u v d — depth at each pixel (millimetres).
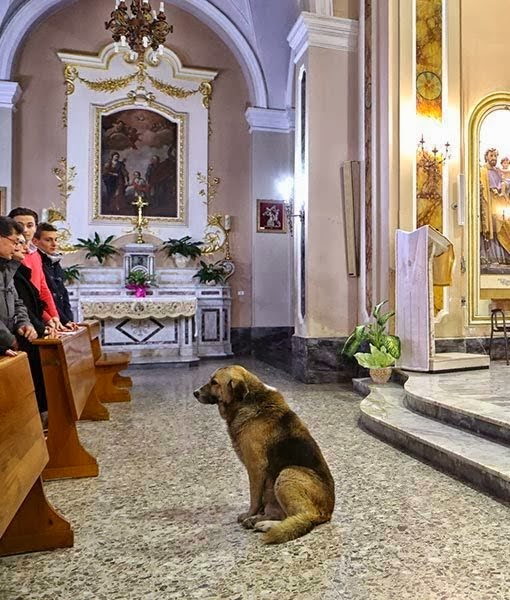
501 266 6797
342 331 6566
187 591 1878
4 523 1622
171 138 9312
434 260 5695
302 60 6852
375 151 6281
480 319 6660
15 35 8375
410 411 4355
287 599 1821
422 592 1865
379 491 2893
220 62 9648
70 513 2604
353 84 6738
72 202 8805
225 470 3260
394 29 6109
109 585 1927
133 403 5273
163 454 3600
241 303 9625
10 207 8391
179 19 9438
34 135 8719
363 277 6508
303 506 2258
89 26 9008
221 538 2305
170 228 9258
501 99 6844
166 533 2365
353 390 5969
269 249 9609
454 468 3160
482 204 6734
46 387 3109
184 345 8430
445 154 6336
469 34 6734
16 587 1921
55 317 3725
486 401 4004
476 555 2150
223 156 9594
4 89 8273
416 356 5609
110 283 8812
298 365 6672
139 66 9133
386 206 6078
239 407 2414
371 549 2195
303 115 6871
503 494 2773
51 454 3107
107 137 9008
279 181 9648
